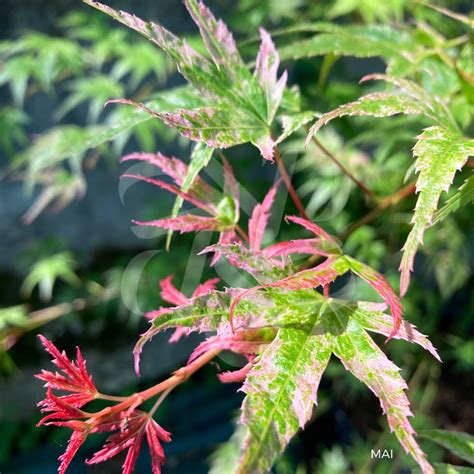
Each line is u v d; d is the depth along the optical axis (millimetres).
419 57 385
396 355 863
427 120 482
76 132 759
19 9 1119
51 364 1194
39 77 762
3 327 803
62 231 1252
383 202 384
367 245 765
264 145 291
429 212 247
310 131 268
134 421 261
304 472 909
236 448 833
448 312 1000
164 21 1046
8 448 1157
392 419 236
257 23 875
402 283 251
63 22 1008
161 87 1132
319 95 693
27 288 1217
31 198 1236
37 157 750
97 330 1196
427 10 643
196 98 354
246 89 304
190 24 1058
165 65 786
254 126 296
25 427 1188
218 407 1142
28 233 1252
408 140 578
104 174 1214
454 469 282
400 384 242
